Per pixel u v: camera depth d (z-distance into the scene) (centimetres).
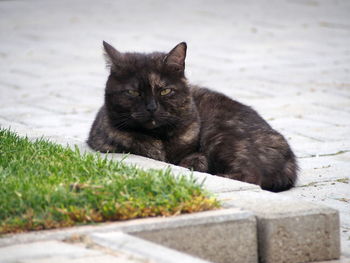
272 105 1809
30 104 1867
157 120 1153
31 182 873
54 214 795
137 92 1156
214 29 3055
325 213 836
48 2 3984
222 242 802
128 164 1023
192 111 1202
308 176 1237
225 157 1170
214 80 2111
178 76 1183
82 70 2330
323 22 3167
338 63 2345
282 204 855
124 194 825
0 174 916
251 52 2561
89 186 840
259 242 821
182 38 2845
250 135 1190
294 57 2458
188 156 1201
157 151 1187
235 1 3856
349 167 1287
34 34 3045
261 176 1162
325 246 841
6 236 760
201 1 3891
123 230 769
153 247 725
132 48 2620
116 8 3741
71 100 1911
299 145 1448
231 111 1220
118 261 686
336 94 1925
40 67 2389
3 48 2752
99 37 2931
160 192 833
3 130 1164
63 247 729
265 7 3628
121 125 1177
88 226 785
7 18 3481
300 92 1953
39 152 1039
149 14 3512
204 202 824
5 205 801
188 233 789
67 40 2895
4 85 2116
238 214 809
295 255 827
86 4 3894
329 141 1477
